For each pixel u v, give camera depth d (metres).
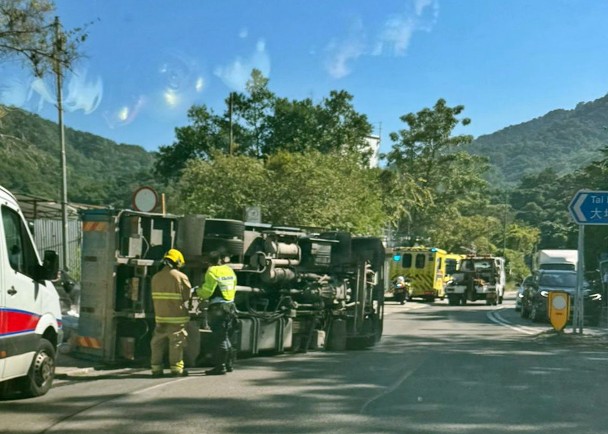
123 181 51.06
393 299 38.19
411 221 61.88
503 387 9.70
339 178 29.44
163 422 7.45
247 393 9.12
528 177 138.38
